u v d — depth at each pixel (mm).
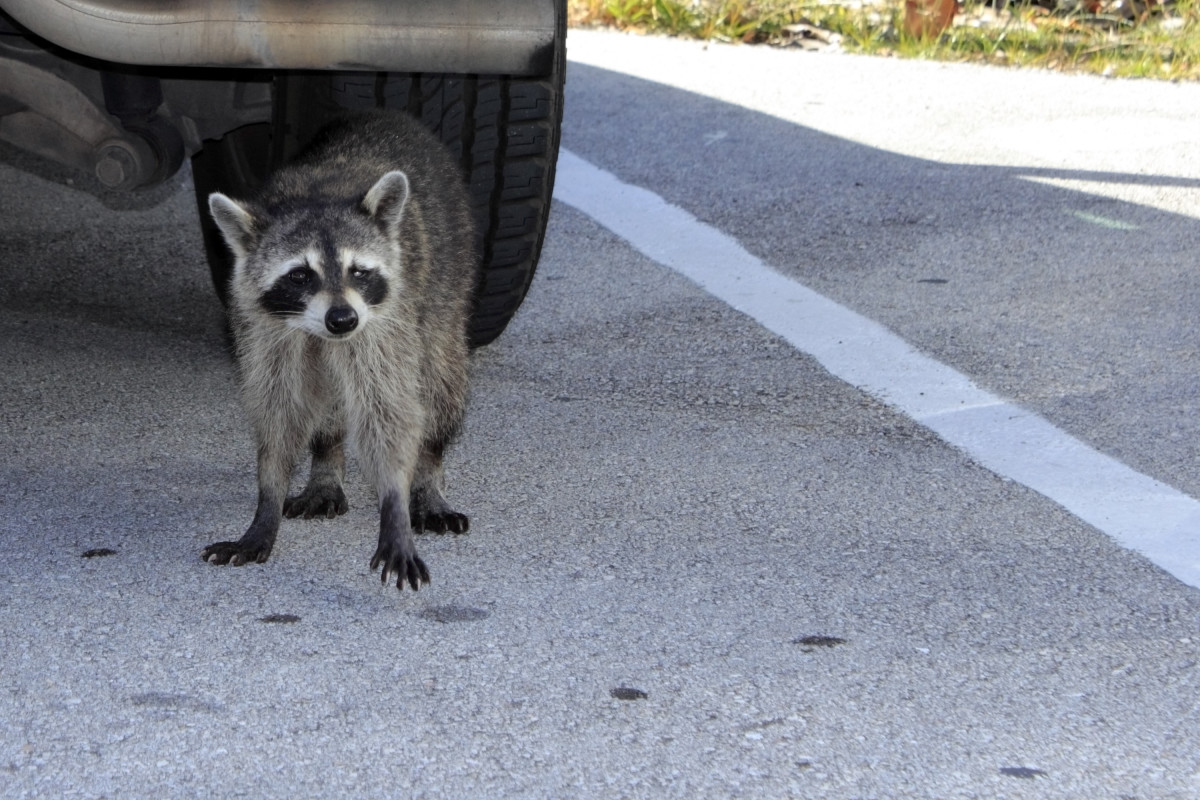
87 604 3367
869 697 3014
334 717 2893
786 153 8445
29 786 2631
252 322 3807
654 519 3975
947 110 9391
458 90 4441
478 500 4121
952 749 2824
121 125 4574
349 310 3594
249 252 3803
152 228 6879
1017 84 10109
